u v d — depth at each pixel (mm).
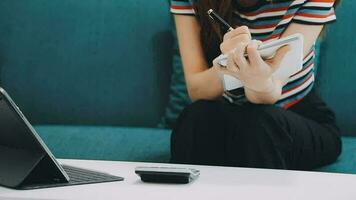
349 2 2143
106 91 2271
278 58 1417
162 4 2271
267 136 1403
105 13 2299
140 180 1131
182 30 1875
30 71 2312
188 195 1005
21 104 2320
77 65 2287
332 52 2121
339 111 2109
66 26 2309
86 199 978
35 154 1079
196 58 1849
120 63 2266
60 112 2299
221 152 1522
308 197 991
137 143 2002
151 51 2248
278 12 1789
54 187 1063
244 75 1463
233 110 1509
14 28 2332
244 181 1116
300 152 1648
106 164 1313
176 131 1577
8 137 1122
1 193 1018
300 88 1845
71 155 1945
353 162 1825
